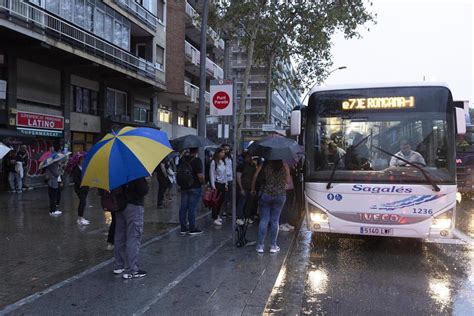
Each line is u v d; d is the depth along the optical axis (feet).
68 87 64.34
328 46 73.00
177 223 30.55
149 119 94.12
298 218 30.48
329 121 22.93
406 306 15.42
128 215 17.37
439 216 20.85
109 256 21.11
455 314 14.69
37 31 50.55
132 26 80.18
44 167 33.91
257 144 21.42
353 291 17.02
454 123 21.88
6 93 52.54
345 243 25.26
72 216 33.32
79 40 59.06
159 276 17.90
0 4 45.11
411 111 21.94
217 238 25.44
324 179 22.40
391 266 20.54
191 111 122.93
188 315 13.88
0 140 48.19
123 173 15.40
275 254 21.70
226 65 65.87
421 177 21.06
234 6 60.49
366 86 22.65
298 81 82.74
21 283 16.96
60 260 20.34
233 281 17.33
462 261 21.39
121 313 13.97
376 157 21.97
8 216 33.14
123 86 81.51
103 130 73.31
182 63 96.58
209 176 29.53
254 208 28.63
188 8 106.01
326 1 65.36
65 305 14.62
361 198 21.71
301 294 16.58
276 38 75.36
